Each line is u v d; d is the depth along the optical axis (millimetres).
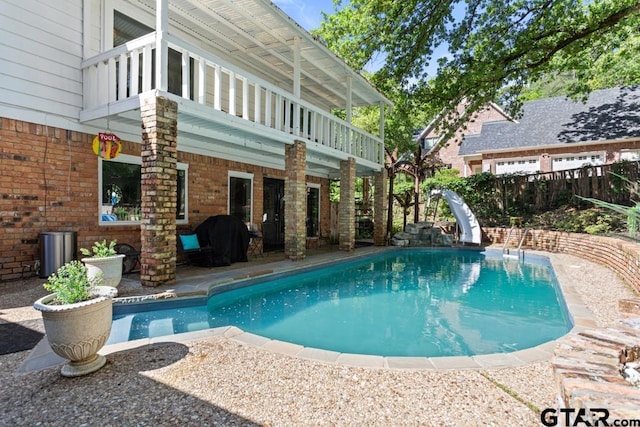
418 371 2865
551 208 14008
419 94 13781
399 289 7160
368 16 13297
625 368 1906
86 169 6371
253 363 3027
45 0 5863
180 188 8109
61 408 2324
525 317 5277
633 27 12812
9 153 5453
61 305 2701
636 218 3236
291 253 8727
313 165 12234
